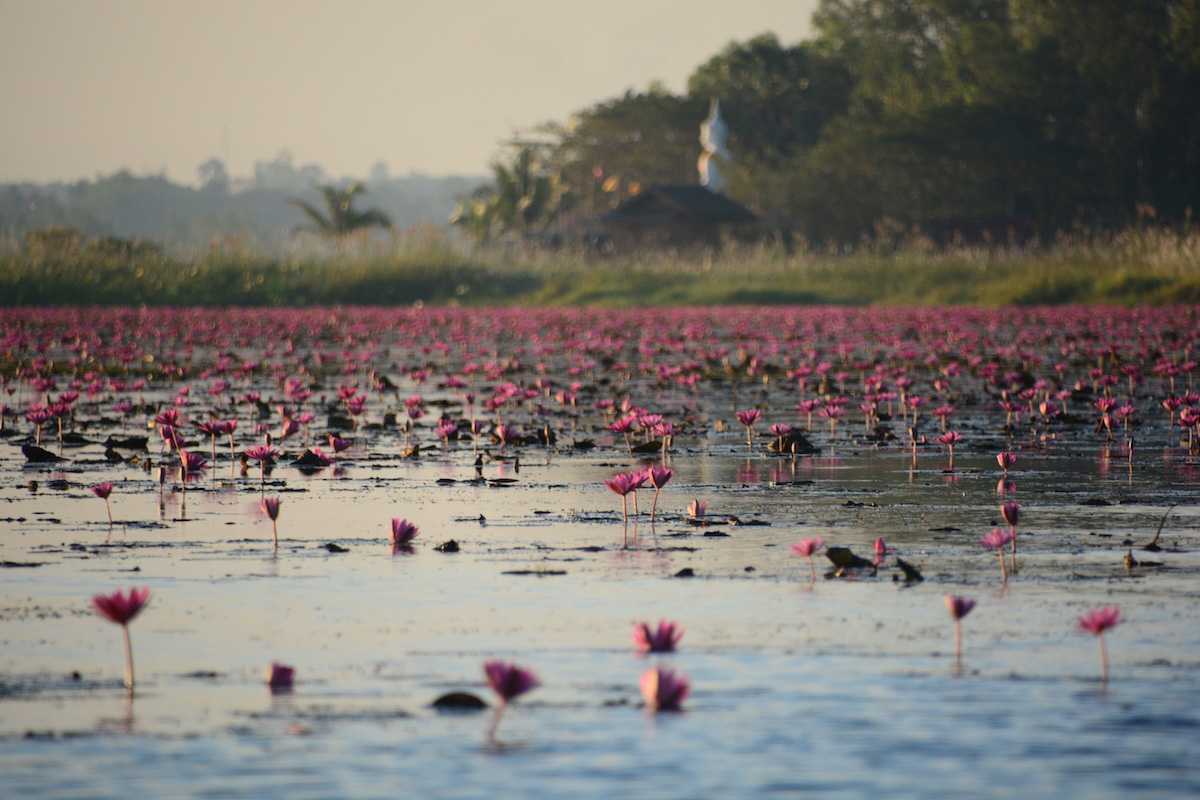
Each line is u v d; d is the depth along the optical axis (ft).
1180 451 145.79
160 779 48.60
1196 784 47.70
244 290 549.95
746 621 71.26
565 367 284.41
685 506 110.73
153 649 66.39
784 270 601.62
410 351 336.90
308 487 122.42
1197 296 475.72
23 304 515.09
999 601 75.77
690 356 298.97
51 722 55.16
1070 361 269.64
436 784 47.88
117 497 116.57
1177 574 82.89
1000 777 48.37
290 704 57.36
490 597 77.25
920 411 190.19
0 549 91.91
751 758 50.24
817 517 104.78
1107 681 59.88
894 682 59.88
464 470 134.41
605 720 54.80
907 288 562.66
